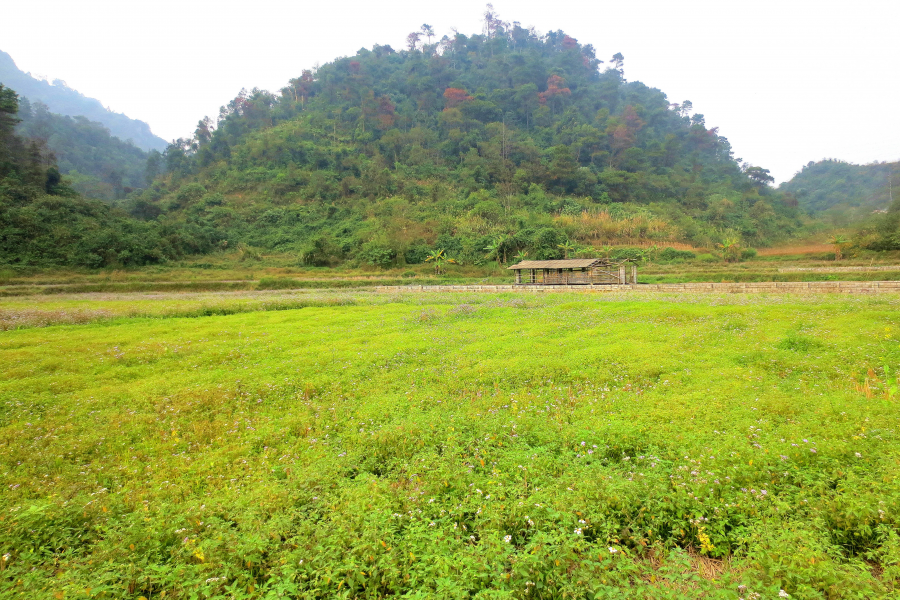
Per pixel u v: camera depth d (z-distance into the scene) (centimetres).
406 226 8106
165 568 498
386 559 511
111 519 615
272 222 9338
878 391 957
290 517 593
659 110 15262
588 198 10362
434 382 1234
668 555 539
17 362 1504
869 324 1670
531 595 482
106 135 15212
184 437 928
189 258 7425
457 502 632
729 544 559
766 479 648
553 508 585
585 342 1633
